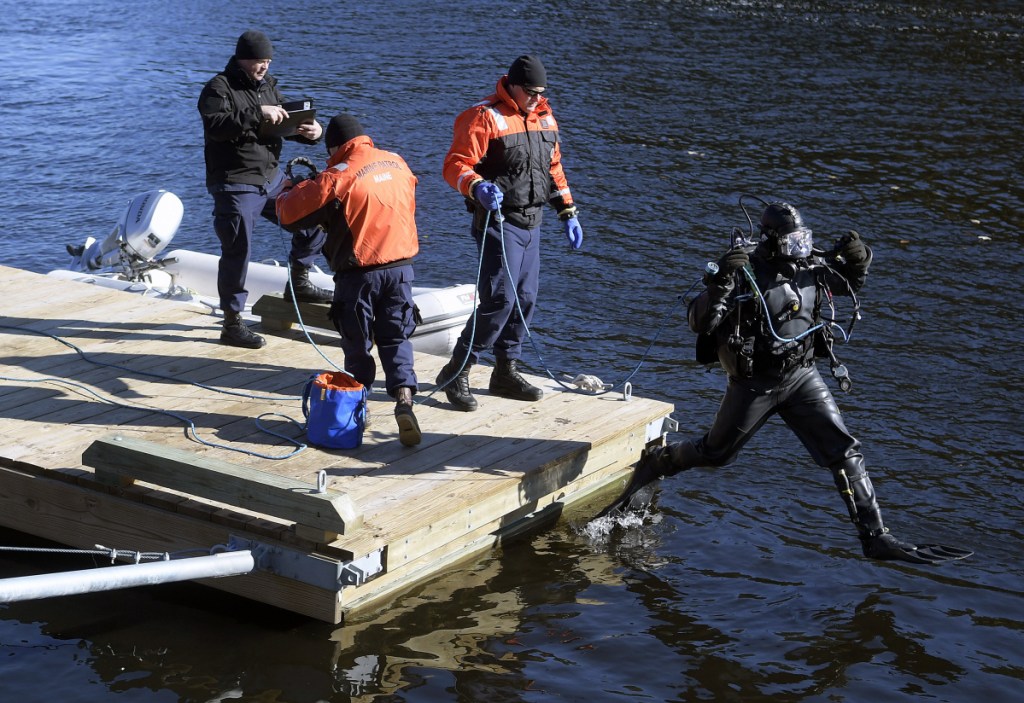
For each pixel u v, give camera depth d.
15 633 5.76
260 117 7.50
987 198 14.59
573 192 14.20
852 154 16.23
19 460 6.32
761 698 5.37
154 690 5.32
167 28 22.84
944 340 10.24
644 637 5.84
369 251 6.55
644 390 9.12
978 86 20.39
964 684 5.50
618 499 7.04
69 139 15.76
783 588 6.34
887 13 26.70
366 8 25.05
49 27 22.78
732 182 14.84
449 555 6.47
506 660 5.62
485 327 7.03
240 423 6.94
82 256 10.84
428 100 17.89
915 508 7.31
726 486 7.58
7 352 7.82
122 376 7.53
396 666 5.55
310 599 5.80
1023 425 8.65
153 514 6.06
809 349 6.32
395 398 6.80
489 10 25.05
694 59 21.42
